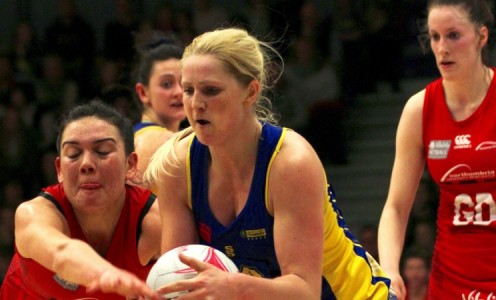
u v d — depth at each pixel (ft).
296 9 60.08
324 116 57.98
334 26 65.26
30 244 21.58
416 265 42.63
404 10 61.16
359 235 51.60
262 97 21.18
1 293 24.81
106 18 70.13
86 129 22.33
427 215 49.26
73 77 62.59
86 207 22.34
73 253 20.06
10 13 71.10
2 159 58.70
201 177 21.04
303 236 19.93
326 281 21.57
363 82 61.00
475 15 25.76
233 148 20.36
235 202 20.83
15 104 61.11
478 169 26.27
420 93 27.37
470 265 26.66
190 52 19.86
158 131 29.68
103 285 18.42
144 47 32.71
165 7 62.59
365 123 61.36
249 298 18.79
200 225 21.38
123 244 23.50
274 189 20.15
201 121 19.71
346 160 60.08
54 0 70.90
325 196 20.92
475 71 26.22
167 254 20.36
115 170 22.47
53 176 57.41
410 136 27.32
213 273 18.63
